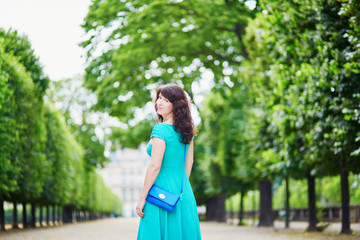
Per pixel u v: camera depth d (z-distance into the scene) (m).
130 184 137.75
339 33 9.65
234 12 16.66
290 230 20.02
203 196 40.59
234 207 67.88
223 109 29.11
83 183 42.44
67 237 15.79
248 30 16.61
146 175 3.79
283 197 45.81
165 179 3.87
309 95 10.78
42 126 18.95
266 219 25.83
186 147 3.98
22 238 13.88
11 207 38.03
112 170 138.50
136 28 17.95
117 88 19.91
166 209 3.76
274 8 11.70
